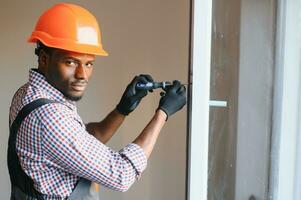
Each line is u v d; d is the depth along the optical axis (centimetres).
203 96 109
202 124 109
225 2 124
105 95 209
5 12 216
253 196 147
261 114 147
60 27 116
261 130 147
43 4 212
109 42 204
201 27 107
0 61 221
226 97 128
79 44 114
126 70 204
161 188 206
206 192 112
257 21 140
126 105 145
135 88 140
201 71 108
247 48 139
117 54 204
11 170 120
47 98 113
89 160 107
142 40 200
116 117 148
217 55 120
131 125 206
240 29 135
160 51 198
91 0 204
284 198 152
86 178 114
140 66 202
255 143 146
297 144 150
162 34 197
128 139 208
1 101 225
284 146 151
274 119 149
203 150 110
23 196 118
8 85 223
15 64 221
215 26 117
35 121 108
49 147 107
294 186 152
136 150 113
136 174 114
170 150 203
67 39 114
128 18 201
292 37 146
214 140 123
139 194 210
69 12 118
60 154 107
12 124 116
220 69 122
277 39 145
